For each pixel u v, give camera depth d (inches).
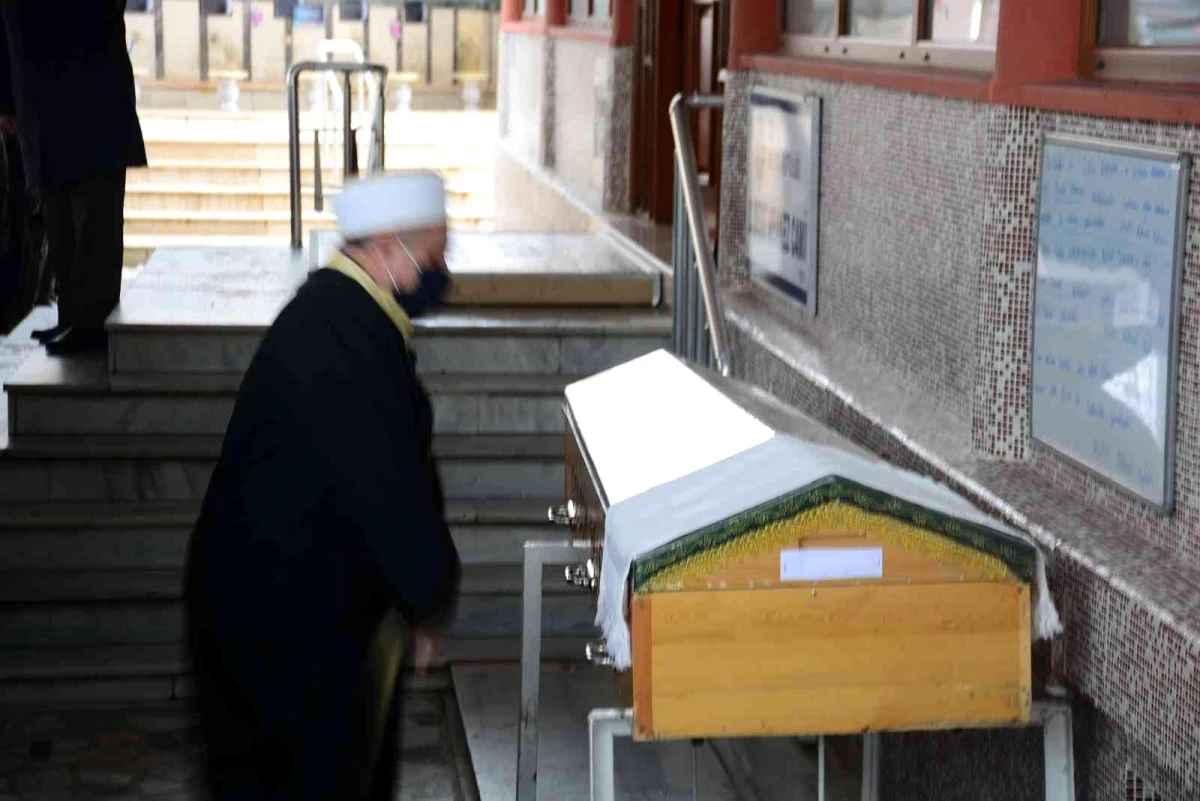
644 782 402.0
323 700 270.2
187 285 625.9
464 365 559.2
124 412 531.2
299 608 267.9
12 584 484.1
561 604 496.1
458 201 1312.7
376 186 275.4
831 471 233.9
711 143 724.0
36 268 732.7
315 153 830.5
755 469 251.6
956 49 363.9
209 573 269.6
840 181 432.8
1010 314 312.7
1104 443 275.4
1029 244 310.2
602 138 823.7
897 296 386.3
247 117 1362.0
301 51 1595.7
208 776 277.6
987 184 313.9
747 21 523.5
